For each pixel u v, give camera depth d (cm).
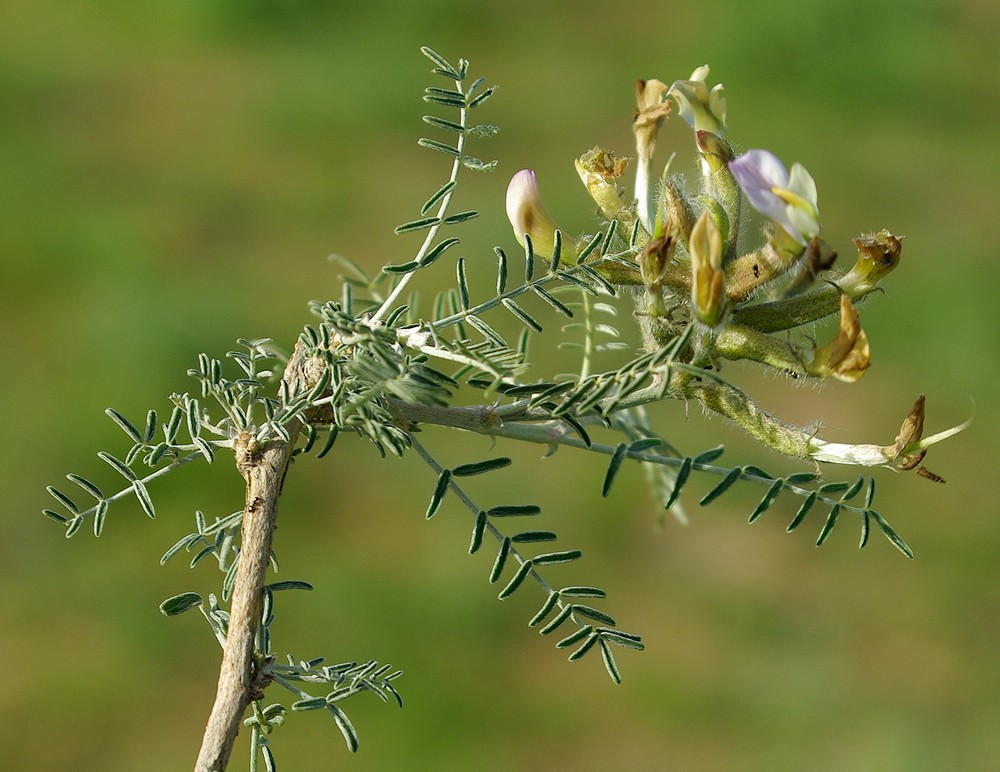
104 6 1409
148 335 902
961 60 1338
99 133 1186
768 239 232
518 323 815
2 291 974
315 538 786
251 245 1027
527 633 746
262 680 205
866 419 878
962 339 960
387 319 224
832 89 1289
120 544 774
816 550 802
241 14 1361
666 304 235
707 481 812
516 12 1430
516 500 809
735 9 1370
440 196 231
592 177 253
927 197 1120
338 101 1227
